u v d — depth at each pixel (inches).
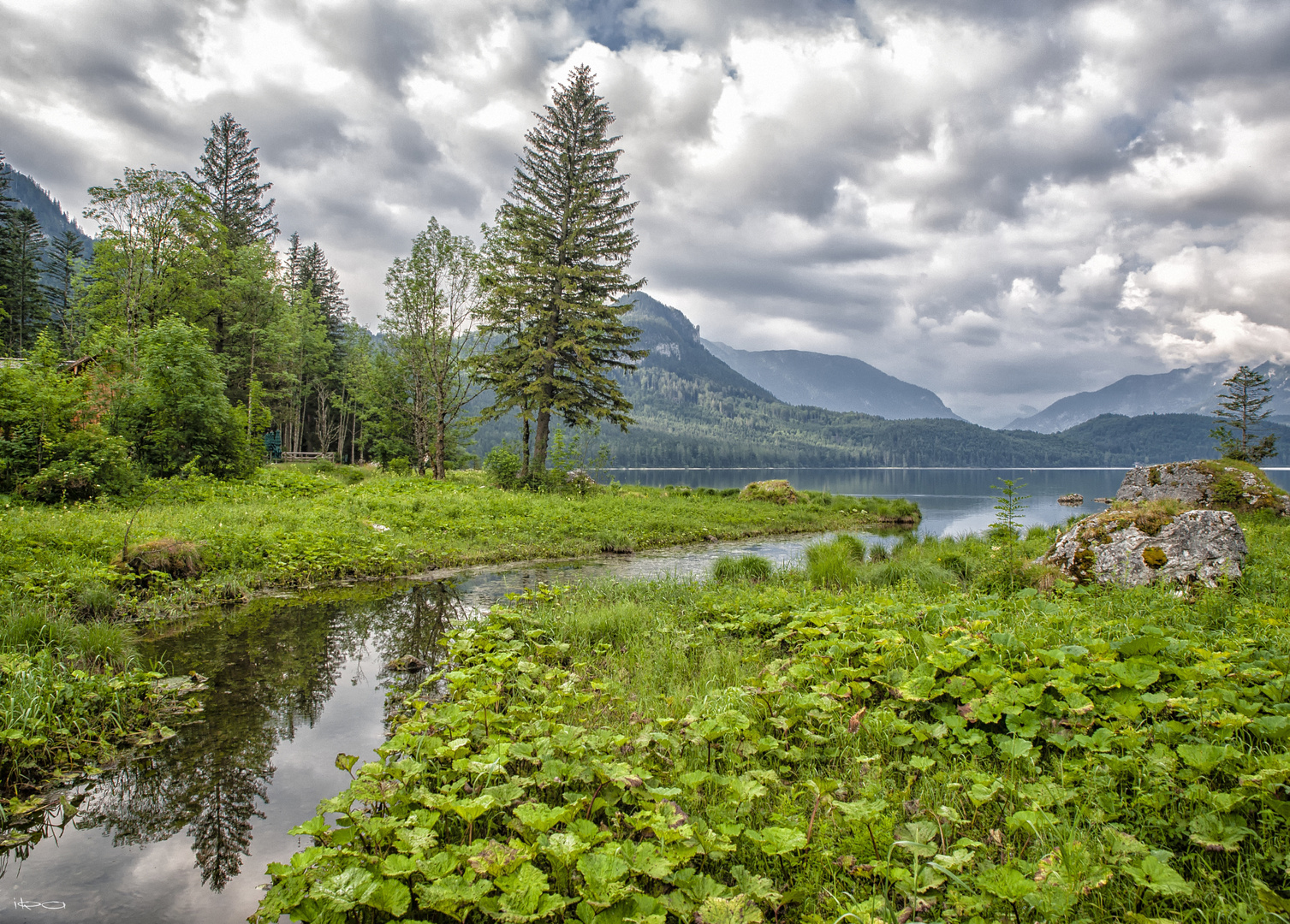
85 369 732.7
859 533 897.5
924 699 160.9
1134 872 89.6
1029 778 132.5
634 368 1086.4
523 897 88.8
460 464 1641.2
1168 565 312.3
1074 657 172.2
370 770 132.1
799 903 101.2
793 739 160.2
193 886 124.7
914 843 101.0
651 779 134.7
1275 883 95.4
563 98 1093.1
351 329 2074.3
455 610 355.9
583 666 233.5
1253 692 145.1
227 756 180.1
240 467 741.3
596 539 639.8
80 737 185.0
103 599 319.0
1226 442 1673.2
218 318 1387.8
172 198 1096.2
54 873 129.1
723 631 274.7
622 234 1077.1
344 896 91.0
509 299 1035.3
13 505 475.2
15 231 1625.2
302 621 329.7
